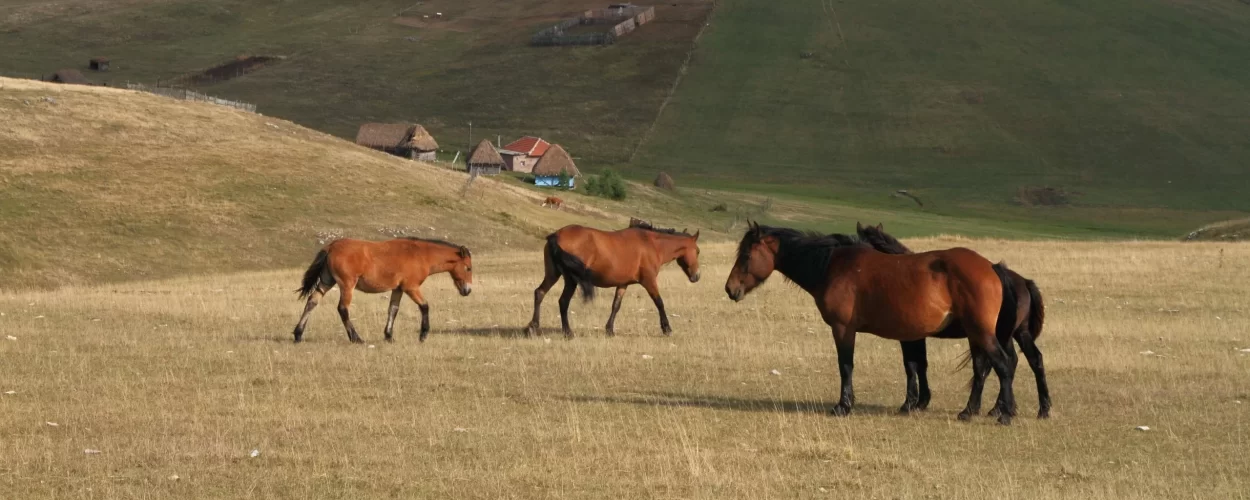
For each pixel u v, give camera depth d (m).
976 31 178.12
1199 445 11.53
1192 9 187.50
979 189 127.81
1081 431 12.18
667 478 10.02
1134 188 128.38
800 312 23.61
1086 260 34.75
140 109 79.81
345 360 16.33
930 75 163.50
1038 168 135.50
